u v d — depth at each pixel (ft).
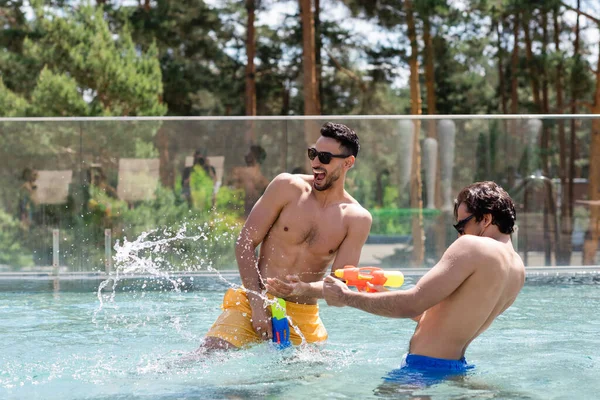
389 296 9.16
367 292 9.80
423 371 9.41
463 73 61.62
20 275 22.33
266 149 23.20
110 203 22.79
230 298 11.76
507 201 9.37
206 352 10.85
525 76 50.16
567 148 23.72
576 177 23.71
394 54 58.13
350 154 11.85
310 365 10.19
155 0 55.72
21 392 8.88
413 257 23.45
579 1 53.16
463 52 57.11
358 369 9.93
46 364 10.41
